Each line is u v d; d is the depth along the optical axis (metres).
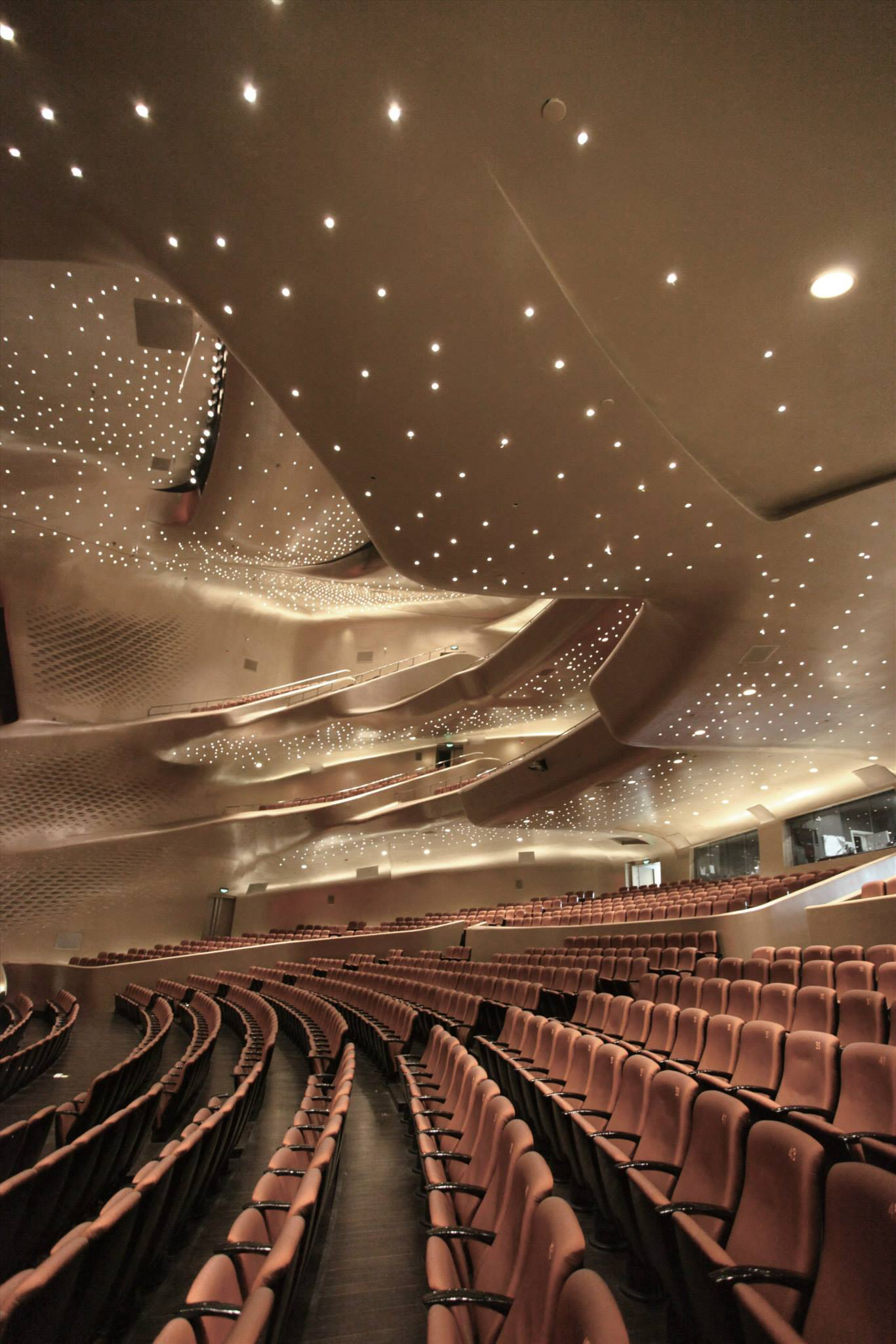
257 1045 5.00
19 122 3.55
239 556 14.22
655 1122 2.50
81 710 13.08
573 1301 1.16
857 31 2.79
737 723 9.76
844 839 12.14
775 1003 3.93
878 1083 2.45
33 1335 1.44
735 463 5.24
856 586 6.78
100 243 4.27
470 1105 2.91
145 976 12.24
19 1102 5.32
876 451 5.10
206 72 3.26
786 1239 1.62
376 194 3.66
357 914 15.88
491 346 4.34
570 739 12.09
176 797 14.11
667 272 3.87
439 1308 1.54
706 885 11.88
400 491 5.47
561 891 16.94
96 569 13.05
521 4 2.88
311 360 4.56
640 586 6.88
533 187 3.55
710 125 3.19
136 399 10.34
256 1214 1.96
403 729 16.47
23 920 12.52
